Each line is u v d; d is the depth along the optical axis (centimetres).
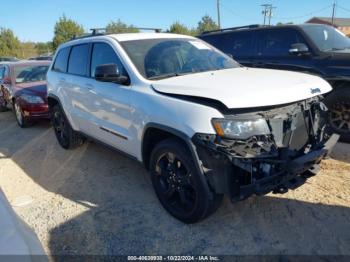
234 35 669
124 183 414
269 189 265
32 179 453
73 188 411
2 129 780
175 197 325
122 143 382
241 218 318
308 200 341
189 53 404
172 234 302
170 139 306
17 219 187
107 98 386
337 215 313
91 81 429
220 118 259
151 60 368
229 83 297
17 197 400
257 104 263
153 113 310
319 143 316
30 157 548
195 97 283
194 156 272
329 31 595
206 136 262
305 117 307
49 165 500
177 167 308
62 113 530
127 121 358
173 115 288
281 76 328
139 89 338
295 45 536
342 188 361
